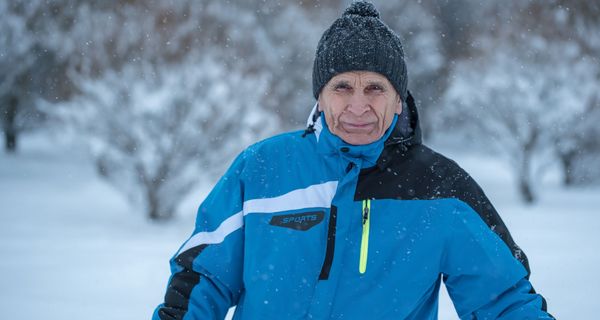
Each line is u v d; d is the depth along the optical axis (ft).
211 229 5.60
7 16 46.09
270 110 35.29
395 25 64.28
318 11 61.77
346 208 5.28
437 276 5.34
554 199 39.11
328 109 5.38
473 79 43.37
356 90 5.28
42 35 46.11
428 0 69.10
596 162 44.06
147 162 28.86
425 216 5.28
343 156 5.36
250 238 5.43
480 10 66.64
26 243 22.24
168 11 33.12
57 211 30.30
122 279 17.33
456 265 5.34
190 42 32.24
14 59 46.29
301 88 53.62
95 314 13.97
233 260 5.51
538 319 5.17
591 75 41.93
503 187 45.78
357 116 5.24
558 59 42.19
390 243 5.21
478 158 65.41
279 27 54.85
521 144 39.14
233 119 30.30
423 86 63.16
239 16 49.73
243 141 30.68
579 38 43.93
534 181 39.24
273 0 55.88
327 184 5.40
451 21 68.23
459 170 5.56
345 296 5.18
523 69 41.73
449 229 5.27
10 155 54.08
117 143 29.14
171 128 29.04
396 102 5.45
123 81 29.55
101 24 34.35
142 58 30.48
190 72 30.42
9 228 25.30
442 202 5.33
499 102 40.42
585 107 40.93
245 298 5.47
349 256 5.22
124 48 31.01
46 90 47.32
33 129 54.08
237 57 38.06
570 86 41.27
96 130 29.22
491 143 40.88
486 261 5.26
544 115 39.63
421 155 5.52
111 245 22.49
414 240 5.24
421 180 5.40
